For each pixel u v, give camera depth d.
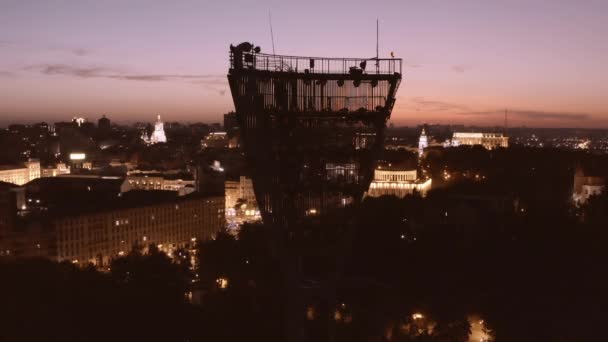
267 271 191.88
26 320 138.50
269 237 87.62
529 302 164.88
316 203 84.75
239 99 82.94
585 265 193.88
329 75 81.50
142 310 155.62
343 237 86.44
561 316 156.25
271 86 80.75
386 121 83.81
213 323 157.38
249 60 81.25
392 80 82.56
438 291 179.38
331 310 91.69
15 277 162.62
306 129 82.12
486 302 168.38
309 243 86.00
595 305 162.38
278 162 82.62
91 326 145.38
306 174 83.50
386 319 159.50
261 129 81.44
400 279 191.75
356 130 83.19
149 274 178.25
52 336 136.62
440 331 145.38
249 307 167.12
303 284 89.12
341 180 84.25
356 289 182.25
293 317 89.06
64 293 155.75
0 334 132.75
